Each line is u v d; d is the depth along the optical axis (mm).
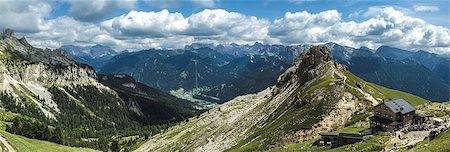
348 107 190500
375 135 134125
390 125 144625
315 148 141375
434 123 145000
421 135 120500
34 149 154375
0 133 150750
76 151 181250
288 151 144375
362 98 195875
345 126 175875
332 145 136875
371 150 115375
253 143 197000
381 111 152000
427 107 188625
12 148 140000
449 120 147250
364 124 165875
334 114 186750
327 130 179875
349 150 121125
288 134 183250
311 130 181000
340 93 199875
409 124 145875
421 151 96312
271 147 181250
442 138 99875
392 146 114375
